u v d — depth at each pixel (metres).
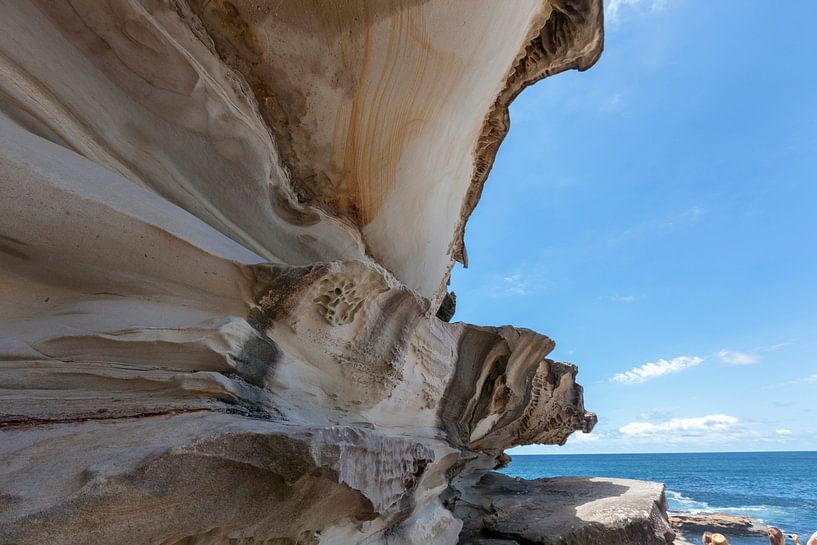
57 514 1.34
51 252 2.42
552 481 11.26
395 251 5.13
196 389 2.39
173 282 2.82
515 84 5.93
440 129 4.48
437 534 5.82
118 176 2.83
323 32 3.37
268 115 3.66
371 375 4.10
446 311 10.23
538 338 9.03
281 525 2.26
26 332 2.32
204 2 3.17
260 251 3.82
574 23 5.44
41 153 2.36
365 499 2.67
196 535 1.84
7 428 1.82
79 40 2.79
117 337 2.41
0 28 2.47
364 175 4.27
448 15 3.52
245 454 1.77
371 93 3.78
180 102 3.12
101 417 2.05
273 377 3.05
